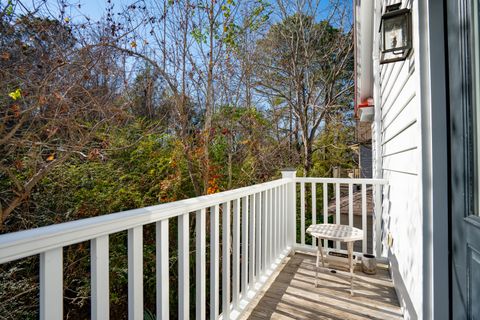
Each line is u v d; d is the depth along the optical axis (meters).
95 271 0.94
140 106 4.97
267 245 2.62
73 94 3.35
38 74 3.19
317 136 9.12
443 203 1.29
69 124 3.28
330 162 8.95
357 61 5.17
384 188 3.29
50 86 3.17
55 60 3.16
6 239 0.69
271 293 2.38
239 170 5.65
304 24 7.95
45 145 3.27
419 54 1.43
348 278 2.67
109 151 4.37
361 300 2.27
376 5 3.81
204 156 4.60
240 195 1.99
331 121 8.94
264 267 2.51
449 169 1.28
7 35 2.98
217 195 1.68
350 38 8.14
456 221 1.23
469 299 1.12
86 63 3.35
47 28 3.20
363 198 3.13
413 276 1.78
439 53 1.31
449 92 1.28
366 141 8.85
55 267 0.81
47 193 4.39
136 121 4.88
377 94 4.04
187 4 4.32
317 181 3.26
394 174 2.63
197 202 1.49
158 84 4.77
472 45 1.08
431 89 1.32
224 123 5.21
